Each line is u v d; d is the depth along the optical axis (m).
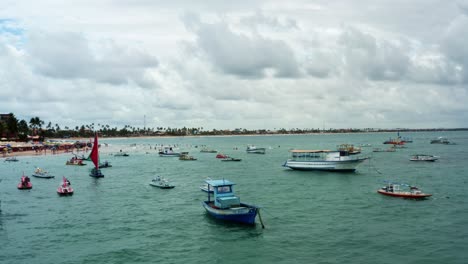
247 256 42.34
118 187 95.38
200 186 93.62
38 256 43.25
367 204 67.69
